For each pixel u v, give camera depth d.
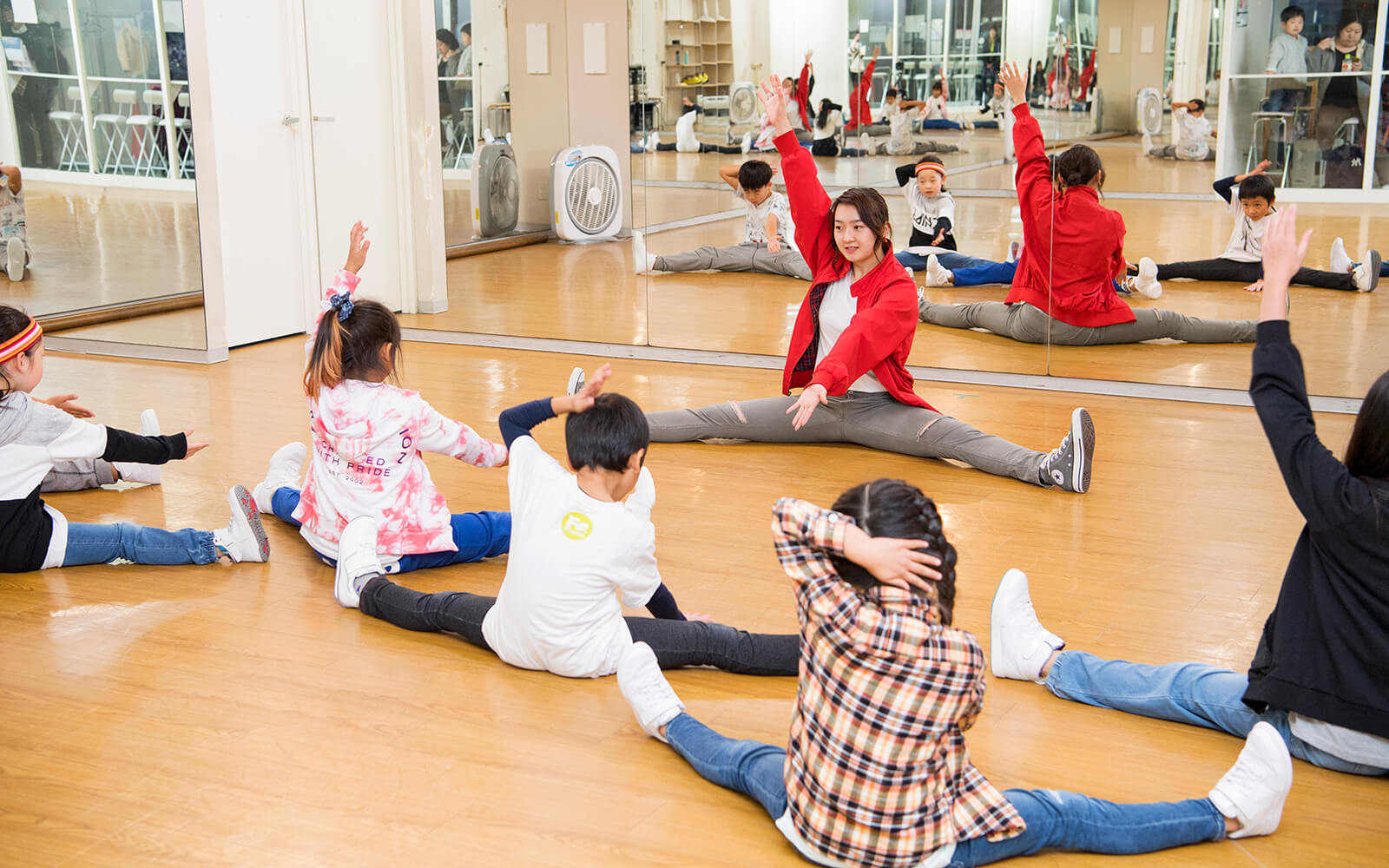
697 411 3.98
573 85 5.54
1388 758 1.93
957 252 4.76
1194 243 4.42
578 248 5.55
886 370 3.74
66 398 3.14
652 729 2.13
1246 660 2.45
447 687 2.37
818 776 1.72
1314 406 4.38
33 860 1.82
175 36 4.94
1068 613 2.68
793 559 1.74
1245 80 4.24
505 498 3.50
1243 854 1.85
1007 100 4.54
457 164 5.72
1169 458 3.76
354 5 5.61
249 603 2.79
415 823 1.92
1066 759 2.11
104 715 2.27
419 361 5.25
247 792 2.01
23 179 5.34
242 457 3.90
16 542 2.91
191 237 5.12
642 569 2.38
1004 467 3.57
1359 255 4.23
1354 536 1.82
